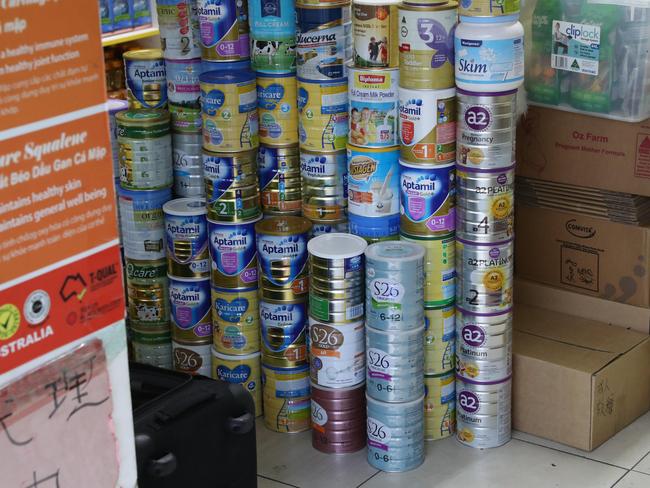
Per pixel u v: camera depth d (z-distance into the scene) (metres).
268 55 3.29
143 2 4.69
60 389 1.43
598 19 3.14
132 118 3.48
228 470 2.62
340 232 3.36
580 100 3.28
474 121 2.94
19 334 1.35
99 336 1.49
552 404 3.21
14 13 1.27
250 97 3.29
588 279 3.51
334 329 3.09
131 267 3.64
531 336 3.39
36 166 1.34
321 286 3.07
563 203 3.50
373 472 3.12
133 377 2.72
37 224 1.35
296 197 3.45
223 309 3.43
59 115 1.36
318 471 3.14
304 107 3.25
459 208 3.08
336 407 3.18
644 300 3.41
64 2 1.33
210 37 3.36
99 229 1.46
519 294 3.67
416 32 2.91
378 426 3.08
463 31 2.86
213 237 3.38
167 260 3.59
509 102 2.93
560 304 3.58
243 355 3.47
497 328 3.13
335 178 3.29
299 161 3.41
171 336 3.69
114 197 1.47
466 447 3.25
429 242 3.11
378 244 3.09
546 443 3.25
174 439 2.43
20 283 1.34
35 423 1.40
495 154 2.96
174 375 2.72
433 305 3.17
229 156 3.28
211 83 3.22
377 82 3.03
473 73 2.87
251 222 3.36
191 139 3.57
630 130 3.25
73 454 1.47
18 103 1.29
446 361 3.25
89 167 1.42
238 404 2.62
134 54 3.66
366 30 3.02
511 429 3.33
